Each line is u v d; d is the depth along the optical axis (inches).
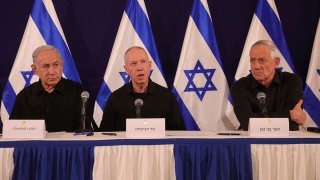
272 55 173.3
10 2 217.8
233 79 224.7
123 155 123.6
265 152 126.3
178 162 124.3
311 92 209.5
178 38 223.5
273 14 210.7
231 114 209.0
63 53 207.2
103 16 222.1
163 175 124.0
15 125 127.7
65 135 136.6
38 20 207.2
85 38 221.5
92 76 222.4
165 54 223.8
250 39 210.5
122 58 209.2
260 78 173.3
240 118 169.8
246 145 126.3
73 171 122.6
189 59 210.8
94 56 222.2
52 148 123.5
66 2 220.2
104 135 136.1
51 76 178.4
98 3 221.5
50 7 208.4
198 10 212.2
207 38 211.0
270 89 177.5
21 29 218.5
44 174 122.6
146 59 179.3
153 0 222.5
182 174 124.7
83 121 149.3
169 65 223.8
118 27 222.1
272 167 126.4
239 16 223.9
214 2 223.8
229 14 224.2
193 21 211.8
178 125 179.6
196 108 210.5
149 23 210.5
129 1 211.6
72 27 221.0
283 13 223.9
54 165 123.9
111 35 222.2
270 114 160.1
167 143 125.0
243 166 125.7
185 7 222.8
